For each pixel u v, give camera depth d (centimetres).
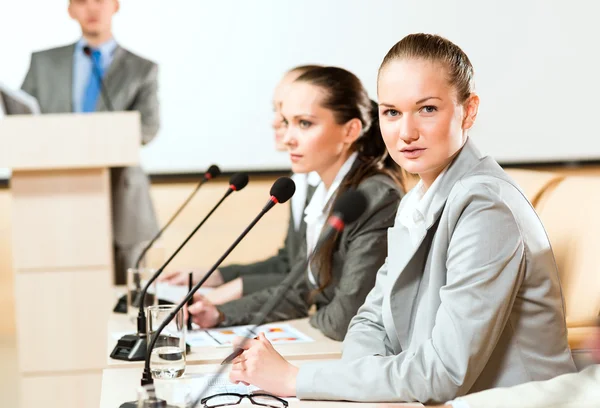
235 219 645
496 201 181
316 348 235
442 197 192
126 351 226
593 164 648
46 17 616
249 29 638
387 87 190
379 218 264
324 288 276
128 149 385
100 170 387
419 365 177
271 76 642
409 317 201
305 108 289
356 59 639
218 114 641
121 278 518
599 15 639
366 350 213
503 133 643
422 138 188
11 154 379
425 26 635
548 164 647
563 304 193
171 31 632
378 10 636
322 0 637
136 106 629
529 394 164
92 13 616
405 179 284
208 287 349
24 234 381
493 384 188
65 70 619
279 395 185
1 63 614
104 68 623
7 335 616
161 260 330
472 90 193
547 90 643
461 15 634
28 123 380
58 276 383
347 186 279
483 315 175
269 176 647
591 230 252
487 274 177
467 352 174
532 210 188
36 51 616
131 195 525
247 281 324
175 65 635
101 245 386
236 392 188
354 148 290
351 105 288
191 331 262
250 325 269
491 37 636
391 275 206
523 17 637
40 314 380
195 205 642
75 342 381
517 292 185
